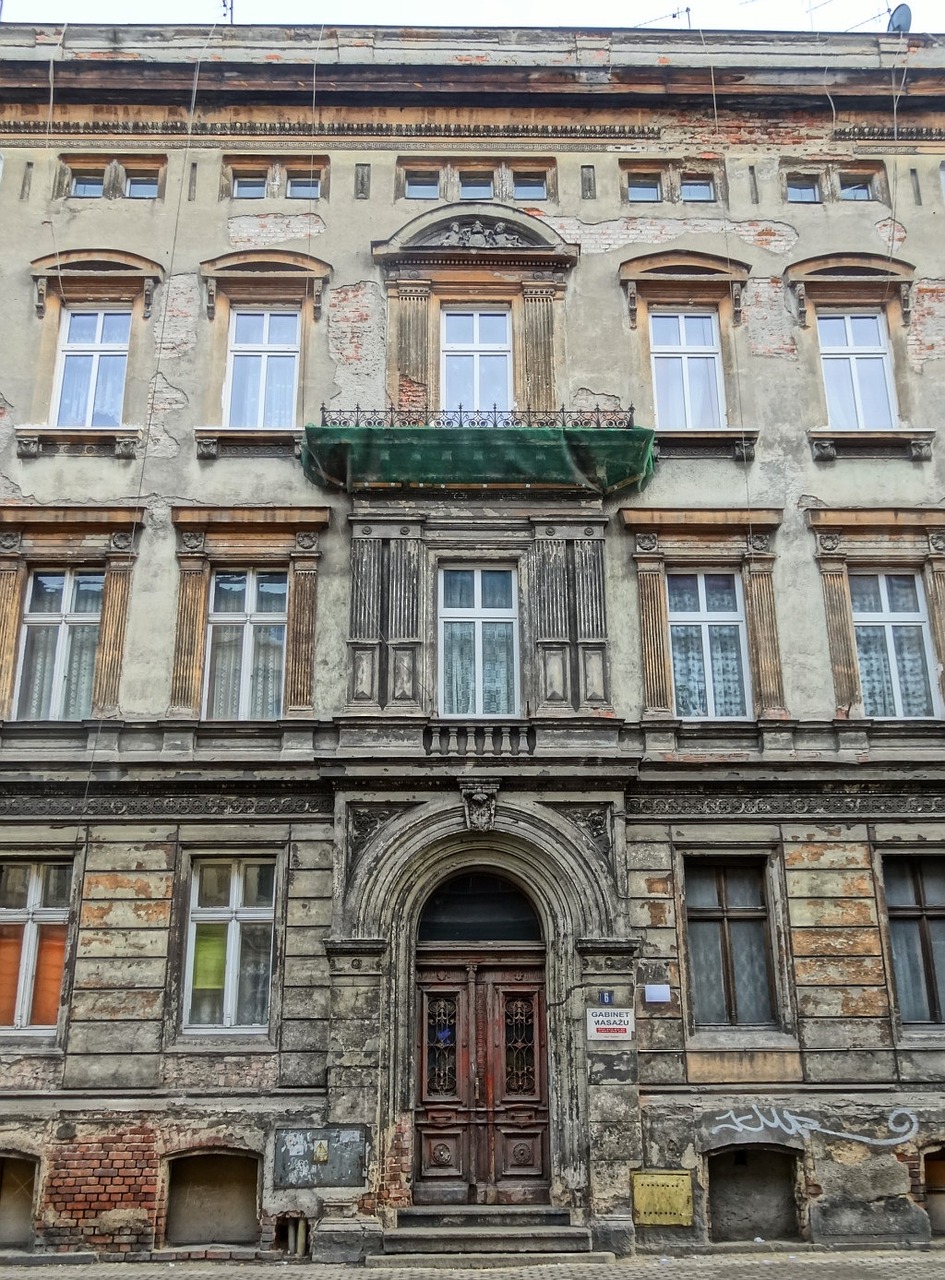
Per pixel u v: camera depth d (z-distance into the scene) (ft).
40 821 48.14
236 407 55.98
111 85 59.06
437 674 51.19
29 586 52.95
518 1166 45.50
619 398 55.47
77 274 56.34
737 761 49.14
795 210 59.36
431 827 46.96
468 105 60.23
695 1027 47.16
